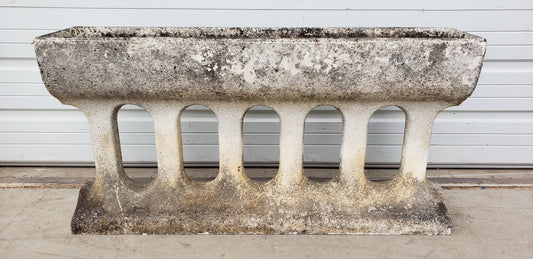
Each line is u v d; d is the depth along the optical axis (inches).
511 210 95.5
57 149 113.1
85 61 72.3
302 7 99.5
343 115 82.2
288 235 85.3
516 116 108.6
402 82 74.0
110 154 85.1
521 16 98.4
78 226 84.7
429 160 114.8
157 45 71.2
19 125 109.4
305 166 117.1
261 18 100.7
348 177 86.7
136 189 87.7
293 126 82.4
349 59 71.9
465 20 99.9
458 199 100.3
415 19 100.3
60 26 100.6
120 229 85.2
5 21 98.6
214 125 110.0
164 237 84.7
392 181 88.8
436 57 71.9
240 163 86.2
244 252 80.4
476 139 111.3
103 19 100.3
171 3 98.9
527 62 102.8
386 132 110.3
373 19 100.5
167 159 85.7
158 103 80.4
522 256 79.4
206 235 85.3
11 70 103.0
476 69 73.0
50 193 102.0
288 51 71.4
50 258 78.4
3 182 106.0
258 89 75.2
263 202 86.4
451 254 80.0
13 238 84.0
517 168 116.1
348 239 84.1
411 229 85.0
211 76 73.6
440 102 79.5
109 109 81.3
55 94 77.1
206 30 90.9
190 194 87.0
